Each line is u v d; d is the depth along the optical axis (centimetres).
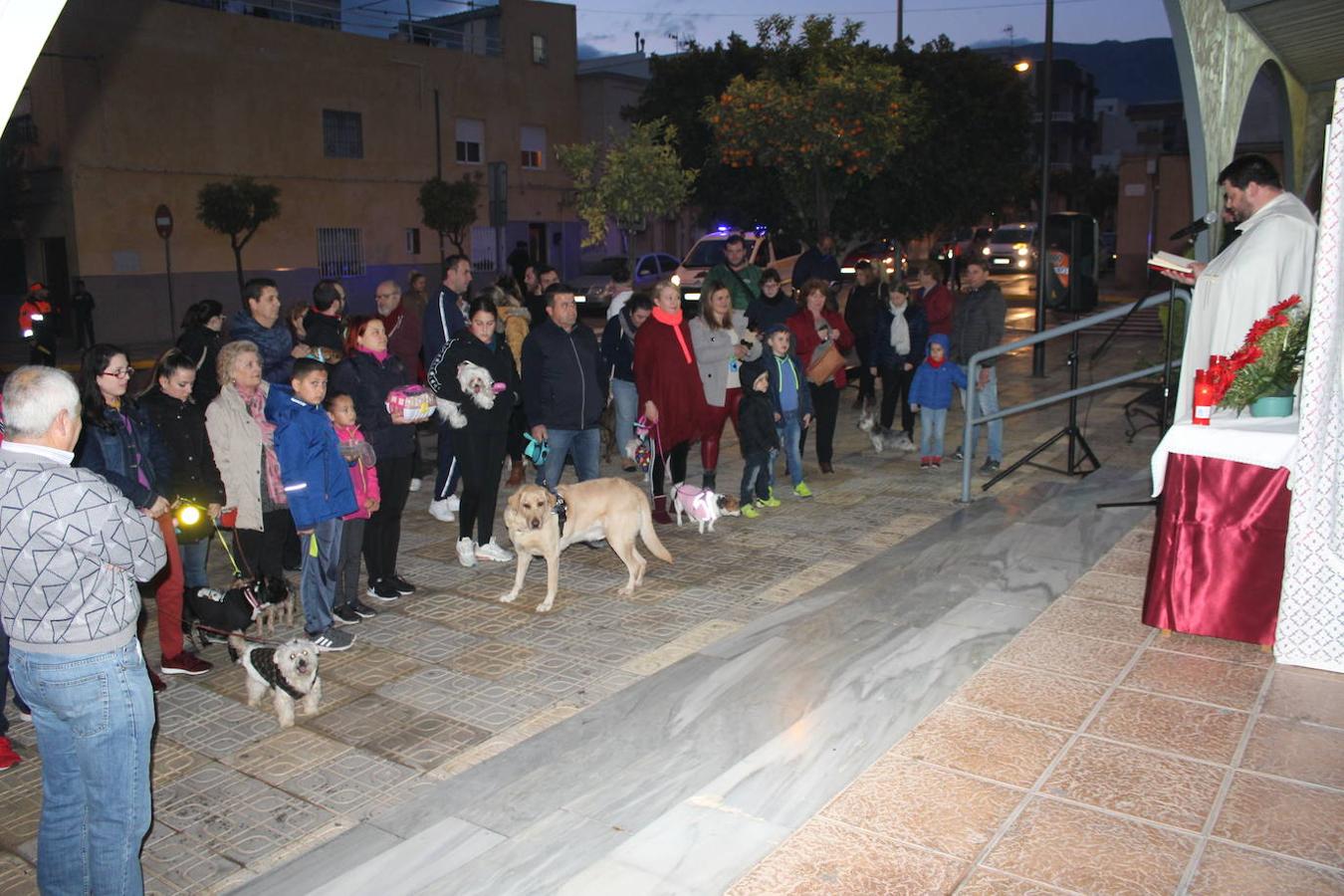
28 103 2459
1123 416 1221
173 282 2609
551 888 323
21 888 353
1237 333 560
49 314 1934
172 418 534
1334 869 310
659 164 1778
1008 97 2647
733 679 483
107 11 2420
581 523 628
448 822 369
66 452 315
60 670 304
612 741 427
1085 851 322
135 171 2511
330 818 389
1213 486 482
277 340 726
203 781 420
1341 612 447
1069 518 744
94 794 314
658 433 790
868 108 1888
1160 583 498
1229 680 447
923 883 308
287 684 462
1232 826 334
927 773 375
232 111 2686
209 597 536
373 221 3066
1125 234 2992
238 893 334
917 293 1178
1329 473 442
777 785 376
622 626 586
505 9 3359
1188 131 831
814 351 932
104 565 307
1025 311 2717
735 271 1009
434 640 570
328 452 545
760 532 774
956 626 531
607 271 2834
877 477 947
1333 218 426
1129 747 389
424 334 810
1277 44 1010
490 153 3372
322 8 3041
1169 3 756
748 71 2595
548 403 733
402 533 802
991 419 838
